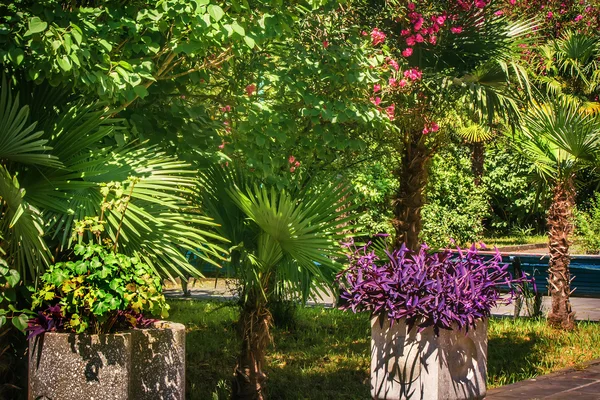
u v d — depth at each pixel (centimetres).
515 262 1116
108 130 508
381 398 521
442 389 498
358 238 1207
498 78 814
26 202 467
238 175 629
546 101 975
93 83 519
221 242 611
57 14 521
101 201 498
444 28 809
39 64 496
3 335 504
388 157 854
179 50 549
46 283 462
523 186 2431
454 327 509
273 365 798
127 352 445
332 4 679
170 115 634
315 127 684
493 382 736
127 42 579
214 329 1000
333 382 722
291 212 554
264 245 587
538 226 2662
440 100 795
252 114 664
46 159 468
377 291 519
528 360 832
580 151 971
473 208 1753
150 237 510
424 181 813
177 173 568
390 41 825
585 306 1377
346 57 679
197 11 526
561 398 645
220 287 1616
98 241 474
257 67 681
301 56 683
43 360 448
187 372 737
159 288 477
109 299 440
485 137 1830
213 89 721
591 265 1172
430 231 1612
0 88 530
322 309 1188
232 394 620
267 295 618
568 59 1458
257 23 575
